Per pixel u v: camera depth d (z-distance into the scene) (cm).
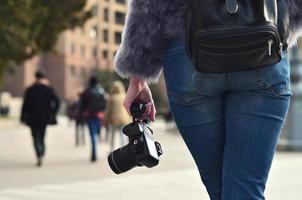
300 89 1558
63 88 8056
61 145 1873
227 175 228
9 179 939
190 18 219
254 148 225
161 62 240
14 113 6016
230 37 201
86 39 6378
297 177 936
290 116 1558
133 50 237
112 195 758
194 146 239
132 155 242
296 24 237
